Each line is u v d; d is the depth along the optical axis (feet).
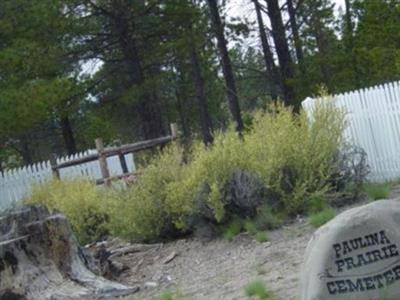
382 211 17.80
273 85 96.73
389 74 79.77
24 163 116.88
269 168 36.17
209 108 120.67
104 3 90.07
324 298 17.48
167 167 38.14
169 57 95.35
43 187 49.80
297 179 36.42
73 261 30.14
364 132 44.47
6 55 76.33
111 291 29.14
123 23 90.89
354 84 85.30
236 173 35.60
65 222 30.40
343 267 17.54
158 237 37.32
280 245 30.71
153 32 93.45
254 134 38.88
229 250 32.27
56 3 83.61
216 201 34.32
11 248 28.63
